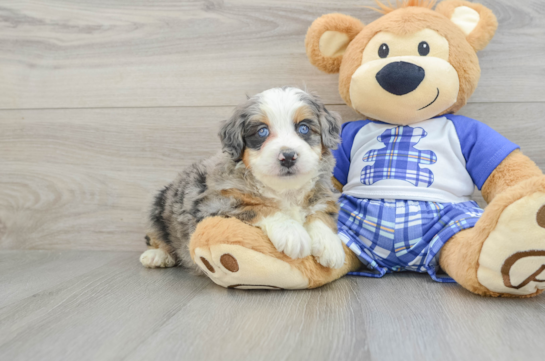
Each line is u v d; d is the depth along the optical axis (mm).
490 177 1734
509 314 1253
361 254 1730
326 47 2027
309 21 2236
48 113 2414
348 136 2045
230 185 1562
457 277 1509
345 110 2242
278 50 2260
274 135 1521
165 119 2348
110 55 2359
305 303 1384
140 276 1818
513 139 2139
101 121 2385
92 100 2385
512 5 2102
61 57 2391
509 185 1668
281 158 1434
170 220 1860
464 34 1866
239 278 1470
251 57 2277
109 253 2342
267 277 1456
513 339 1062
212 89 2312
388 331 1123
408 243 1727
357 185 1938
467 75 1831
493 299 1415
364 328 1146
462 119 1886
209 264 1501
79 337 1117
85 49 2373
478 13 1904
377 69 1801
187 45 2312
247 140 1562
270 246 1455
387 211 1776
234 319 1232
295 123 1552
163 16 2316
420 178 1801
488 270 1391
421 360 953
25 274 1868
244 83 2293
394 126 1945
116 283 1694
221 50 2293
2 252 2379
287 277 1471
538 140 2125
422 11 1851
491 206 1378
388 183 1829
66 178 2420
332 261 1511
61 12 2371
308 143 1557
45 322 1237
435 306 1337
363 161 1937
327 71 2080
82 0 2354
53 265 2053
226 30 2285
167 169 2359
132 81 2355
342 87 1983
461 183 1811
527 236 1295
